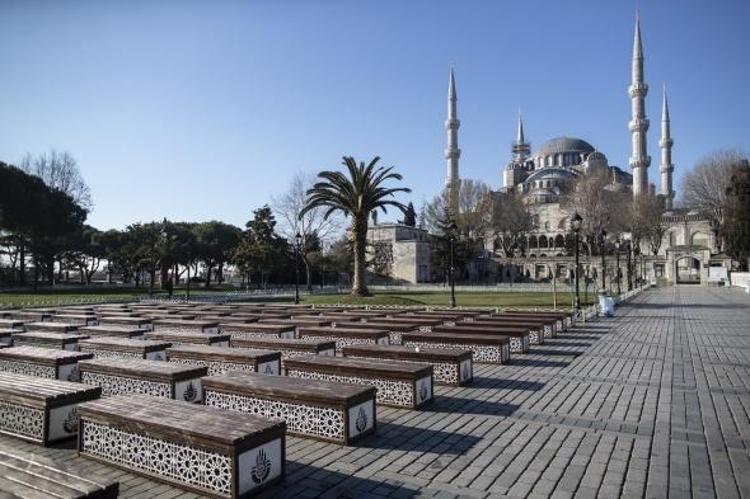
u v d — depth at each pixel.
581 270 80.25
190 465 5.52
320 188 38.72
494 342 12.82
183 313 23.23
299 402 7.23
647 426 7.70
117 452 6.14
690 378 11.05
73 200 63.50
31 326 17.66
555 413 8.44
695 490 5.48
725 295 44.81
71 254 69.12
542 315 19.69
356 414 7.07
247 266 62.69
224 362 10.48
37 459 4.73
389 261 87.00
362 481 5.77
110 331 15.09
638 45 99.25
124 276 81.44
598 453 6.59
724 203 63.00
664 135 111.94
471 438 7.21
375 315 21.39
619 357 13.77
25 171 58.12
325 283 82.56
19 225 53.12
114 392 8.96
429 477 5.87
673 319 23.92
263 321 18.42
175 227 73.69
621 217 71.75
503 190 120.12
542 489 5.53
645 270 78.81
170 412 6.14
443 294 51.00
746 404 8.91
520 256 94.75
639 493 5.42
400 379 8.71
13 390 7.25
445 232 76.38
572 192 79.19
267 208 64.81
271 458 5.60
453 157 109.94
